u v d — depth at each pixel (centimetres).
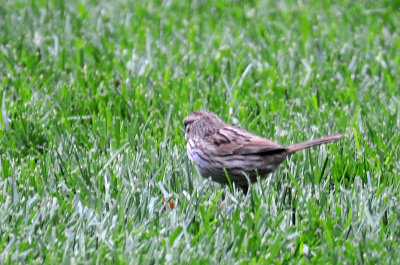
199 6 1998
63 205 903
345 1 2014
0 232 838
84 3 1969
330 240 832
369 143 1144
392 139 1140
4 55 1492
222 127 995
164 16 1892
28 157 1076
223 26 1823
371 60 1558
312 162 1041
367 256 798
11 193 921
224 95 1338
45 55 1525
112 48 1591
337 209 899
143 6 1956
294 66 1502
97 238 814
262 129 1205
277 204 937
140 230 833
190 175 1002
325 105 1298
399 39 1720
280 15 1911
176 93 1334
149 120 1201
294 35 1720
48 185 971
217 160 971
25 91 1299
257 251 811
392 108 1297
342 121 1208
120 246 808
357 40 1711
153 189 945
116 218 868
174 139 1148
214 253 808
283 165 1055
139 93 1312
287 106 1305
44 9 1848
